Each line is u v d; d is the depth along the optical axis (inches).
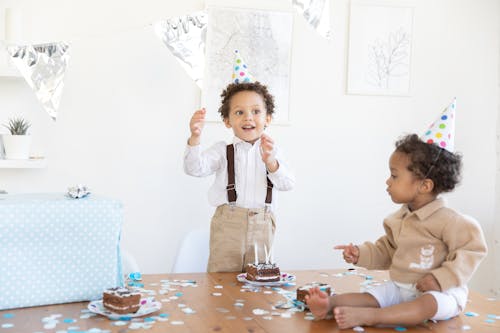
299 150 122.0
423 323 58.1
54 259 60.4
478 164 130.3
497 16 130.0
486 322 58.7
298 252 123.0
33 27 108.6
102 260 62.5
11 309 58.4
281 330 53.7
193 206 118.3
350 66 123.3
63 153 111.2
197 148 86.0
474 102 129.6
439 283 57.1
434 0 127.1
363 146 125.3
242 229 85.7
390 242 66.0
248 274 73.0
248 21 118.1
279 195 121.6
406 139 63.0
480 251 57.8
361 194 125.6
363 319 55.2
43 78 85.4
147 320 55.2
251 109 87.8
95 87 112.3
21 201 60.2
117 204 63.4
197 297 64.3
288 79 120.6
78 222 61.2
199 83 91.0
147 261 116.6
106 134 113.2
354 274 79.5
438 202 60.8
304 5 82.0
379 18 124.3
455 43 128.3
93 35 111.6
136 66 114.0
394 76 125.5
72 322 54.3
